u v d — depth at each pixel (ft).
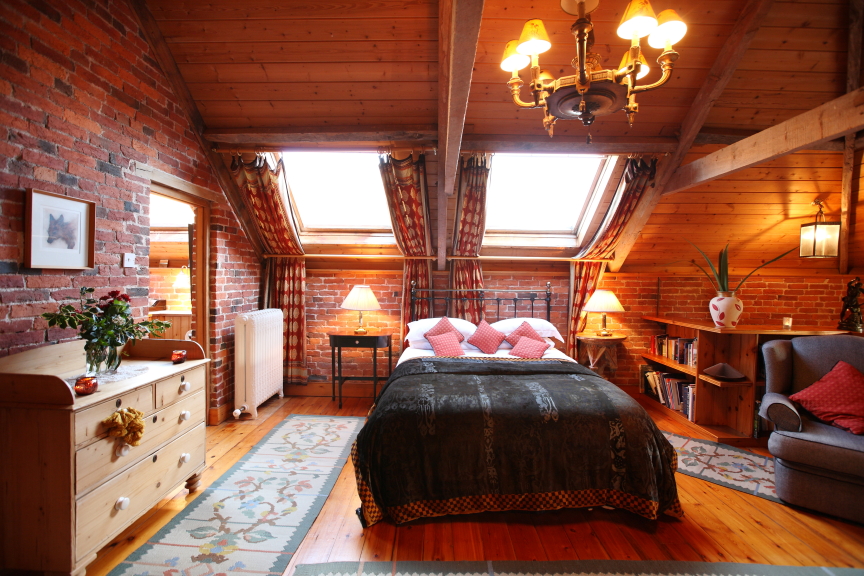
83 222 8.08
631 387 16.56
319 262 17.02
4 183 6.64
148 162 9.98
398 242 15.47
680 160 12.31
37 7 7.13
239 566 6.65
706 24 9.67
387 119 11.94
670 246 15.89
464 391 9.03
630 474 8.02
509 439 8.14
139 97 9.66
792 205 14.17
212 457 10.66
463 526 7.86
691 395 13.20
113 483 6.53
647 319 16.20
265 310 14.71
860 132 12.29
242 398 13.55
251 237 15.43
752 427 11.85
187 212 17.11
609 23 9.75
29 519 5.89
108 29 8.70
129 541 7.23
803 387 10.24
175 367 8.14
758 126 12.17
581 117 7.04
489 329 14.07
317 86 11.17
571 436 8.15
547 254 16.61
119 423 6.41
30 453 5.86
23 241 6.98
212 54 10.50
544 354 13.04
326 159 14.28
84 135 8.11
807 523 8.06
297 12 9.62
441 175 12.69
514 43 7.22
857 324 12.08
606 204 14.65
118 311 7.43
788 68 10.85
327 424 13.19
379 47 10.26
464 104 8.07
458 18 5.77
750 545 7.35
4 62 6.63
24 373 5.89
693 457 11.03
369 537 7.50
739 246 15.70
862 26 10.18
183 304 18.13
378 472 8.12
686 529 7.82
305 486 9.24
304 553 7.02
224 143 12.57
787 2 9.85
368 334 15.14
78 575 5.96
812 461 8.21
